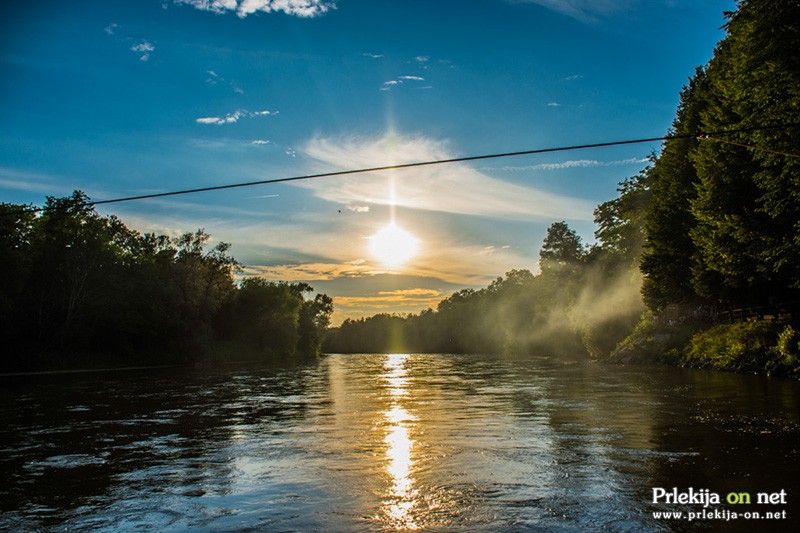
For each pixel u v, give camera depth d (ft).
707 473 30.01
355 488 29.30
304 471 33.27
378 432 46.55
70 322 203.82
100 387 107.34
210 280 281.95
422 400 72.43
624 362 156.25
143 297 230.89
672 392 69.00
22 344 191.21
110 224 275.39
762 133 81.61
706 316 147.43
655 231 145.48
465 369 165.58
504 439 41.65
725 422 45.29
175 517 25.36
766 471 30.09
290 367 213.87
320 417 57.57
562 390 79.20
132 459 37.93
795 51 79.20
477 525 23.36
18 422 57.00
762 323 105.29
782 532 21.71
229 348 309.01
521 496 27.14
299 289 474.49
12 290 179.11
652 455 34.65
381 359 347.97
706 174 105.91
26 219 192.65
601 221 247.91
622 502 25.76
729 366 99.45
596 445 38.24
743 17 85.71
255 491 29.22
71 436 47.75
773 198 84.12
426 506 26.00
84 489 30.37
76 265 200.64
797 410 50.14
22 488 30.73
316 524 23.94
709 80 131.23
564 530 22.61
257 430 49.49
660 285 147.84
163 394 89.92
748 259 98.43
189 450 40.75
